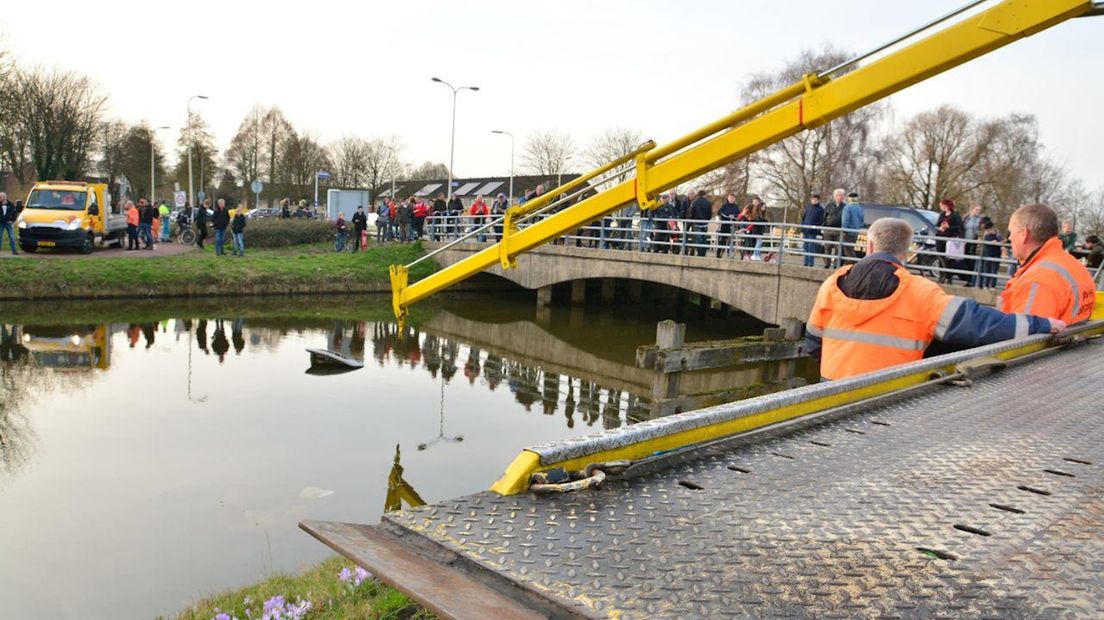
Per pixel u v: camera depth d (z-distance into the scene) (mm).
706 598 1460
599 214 7570
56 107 45656
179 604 5258
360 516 7113
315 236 32719
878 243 3730
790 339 14375
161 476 7996
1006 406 3225
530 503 1864
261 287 23562
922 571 1625
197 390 11875
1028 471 2352
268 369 13727
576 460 2033
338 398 11805
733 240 17906
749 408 2590
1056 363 4312
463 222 29406
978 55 4789
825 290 3855
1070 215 49000
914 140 46156
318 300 24078
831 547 1730
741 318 24484
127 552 6152
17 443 8961
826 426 2797
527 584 1479
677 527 1784
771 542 1736
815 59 40531
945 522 1913
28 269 20141
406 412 11180
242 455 8789
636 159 7031
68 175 46312
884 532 1831
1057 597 1527
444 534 1677
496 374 14609
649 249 21844
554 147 66812
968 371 3752
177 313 19781
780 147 43062
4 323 17031
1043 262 4301
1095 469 2387
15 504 7129
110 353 14492
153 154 57219
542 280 22891
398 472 8438
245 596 4934
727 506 1938
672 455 2264
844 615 1420
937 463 2398
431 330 19750
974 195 44031
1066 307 4289
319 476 8172
